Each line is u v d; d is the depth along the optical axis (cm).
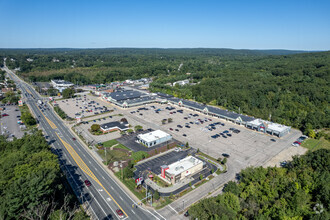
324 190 6388
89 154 11112
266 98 19500
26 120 14862
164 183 8756
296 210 5978
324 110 16138
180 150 11531
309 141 12638
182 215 7038
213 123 15700
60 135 13575
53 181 6919
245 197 6944
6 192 6272
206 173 9481
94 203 7556
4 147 10244
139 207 7400
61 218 5712
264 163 10225
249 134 13725
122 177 8956
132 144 12238
